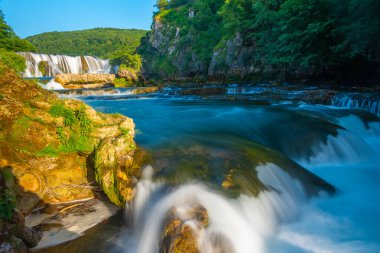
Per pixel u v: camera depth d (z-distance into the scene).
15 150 5.86
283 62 27.59
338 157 8.98
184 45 52.06
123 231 5.29
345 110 12.69
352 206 6.25
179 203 4.98
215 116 12.30
